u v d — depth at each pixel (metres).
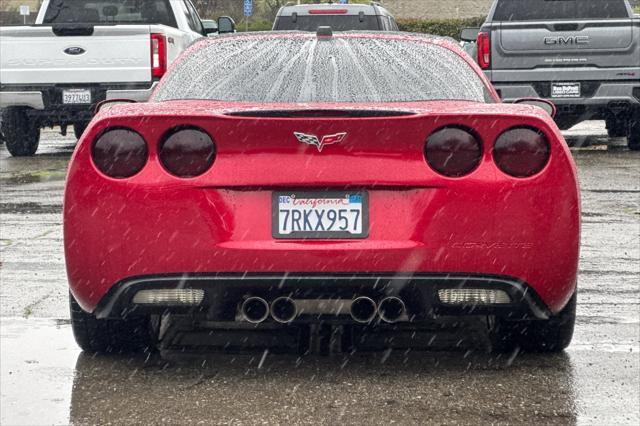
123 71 14.93
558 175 4.44
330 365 4.76
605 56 15.20
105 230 4.45
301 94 5.00
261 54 5.41
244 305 4.44
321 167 4.38
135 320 4.83
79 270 4.51
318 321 4.51
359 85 5.07
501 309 4.49
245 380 4.53
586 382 4.49
